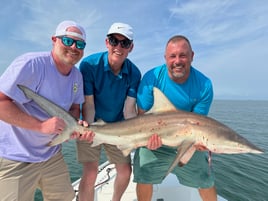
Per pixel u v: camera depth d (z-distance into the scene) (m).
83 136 1.11
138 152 1.30
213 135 1.12
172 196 1.50
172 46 1.18
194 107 1.26
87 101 1.25
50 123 0.96
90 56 1.27
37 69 0.94
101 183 1.60
